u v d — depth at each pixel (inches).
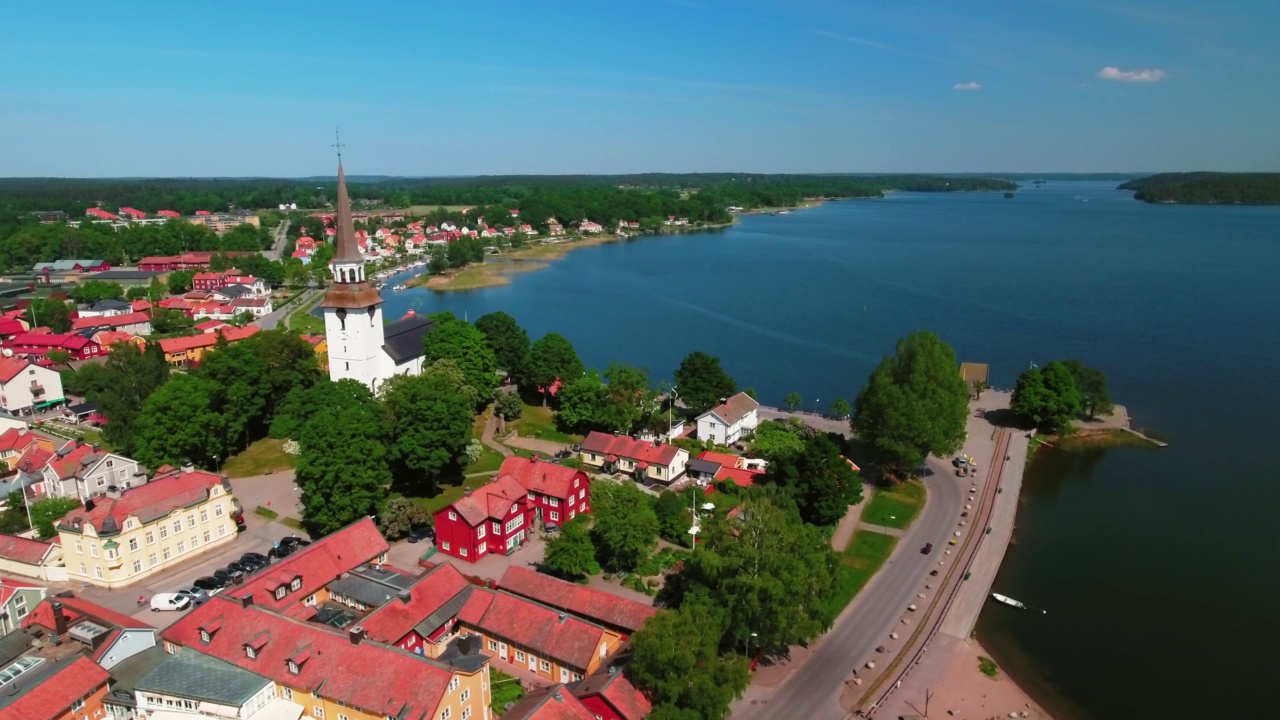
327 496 4008.4
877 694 3014.3
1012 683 3137.3
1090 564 4106.8
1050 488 5088.6
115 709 2613.2
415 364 6067.9
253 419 5595.5
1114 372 7623.0
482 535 3961.6
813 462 4352.9
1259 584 3914.9
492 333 6752.0
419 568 3831.2
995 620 3580.2
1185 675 3213.6
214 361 5290.4
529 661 3002.0
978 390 6889.8
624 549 3752.5
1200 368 7736.2
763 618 3036.4
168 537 3809.1
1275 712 2994.6
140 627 2898.6
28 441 5137.8
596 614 3093.0
